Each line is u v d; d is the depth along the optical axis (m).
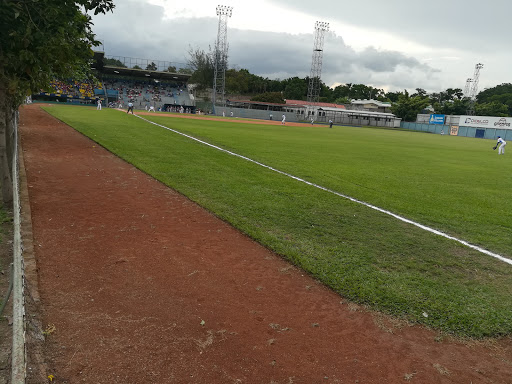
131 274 4.77
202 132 24.48
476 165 19.09
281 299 4.46
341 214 8.10
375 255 5.99
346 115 82.88
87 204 7.54
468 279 5.40
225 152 16.06
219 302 4.28
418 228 7.54
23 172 9.72
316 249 6.02
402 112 87.88
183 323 3.81
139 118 32.78
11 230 5.88
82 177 9.77
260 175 11.66
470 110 89.12
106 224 6.49
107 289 4.36
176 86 75.38
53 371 2.99
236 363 3.28
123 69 65.94
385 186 11.54
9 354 3.14
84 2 6.48
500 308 4.60
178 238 6.12
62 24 6.01
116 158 12.66
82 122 23.58
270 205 8.34
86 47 7.03
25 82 6.74
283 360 3.37
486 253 6.44
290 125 54.22
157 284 4.57
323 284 4.92
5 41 5.76
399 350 3.67
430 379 3.29
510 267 5.92
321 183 11.20
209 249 5.77
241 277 4.94
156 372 3.08
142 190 8.93
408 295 4.74
